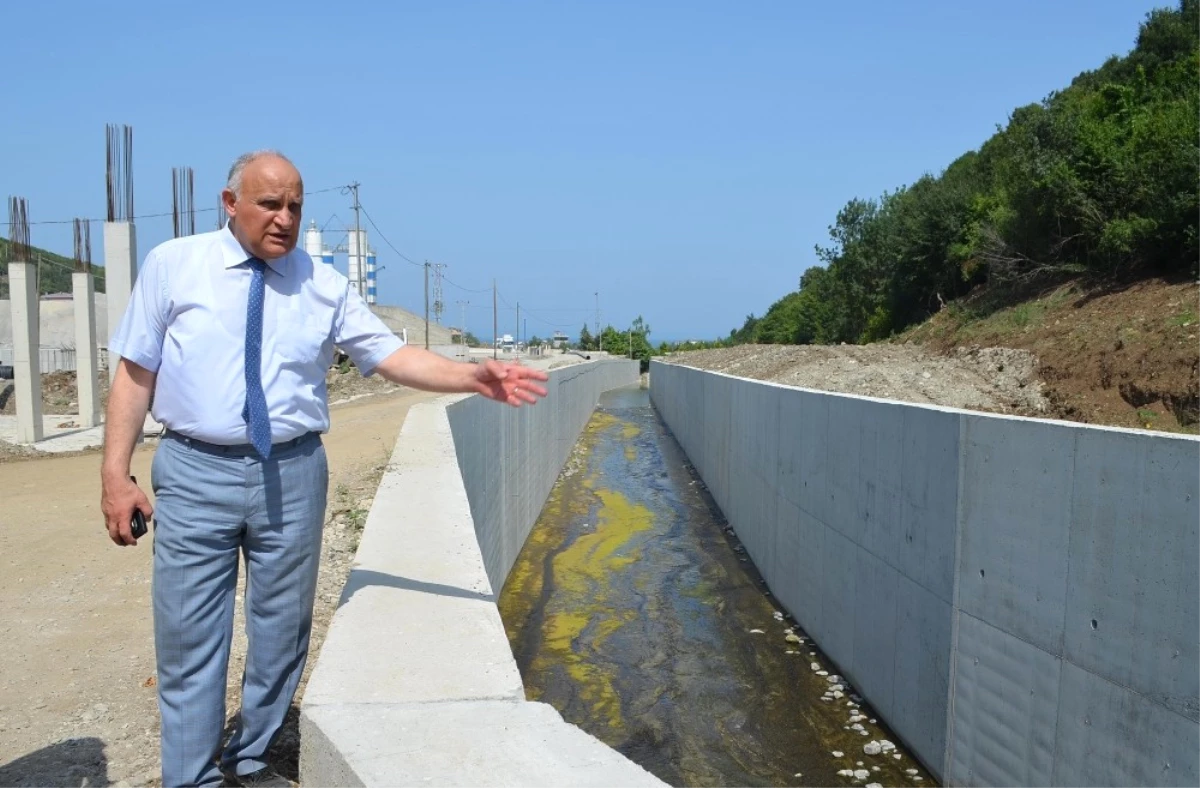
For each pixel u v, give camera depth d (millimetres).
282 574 2883
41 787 3508
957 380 15125
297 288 2867
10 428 22109
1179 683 4766
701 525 16406
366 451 13719
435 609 3441
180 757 2752
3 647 5344
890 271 36344
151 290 2715
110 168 18250
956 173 36281
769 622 11172
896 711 7953
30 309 19359
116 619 5922
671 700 8898
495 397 3148
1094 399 12180
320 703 2561
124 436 2725
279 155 2748
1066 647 5641
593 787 2061
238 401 2701
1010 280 21531
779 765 7609
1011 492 6215
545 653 10133
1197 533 4684
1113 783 5227
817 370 19406
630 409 41094
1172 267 15289
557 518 16828
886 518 8188
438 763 2180
